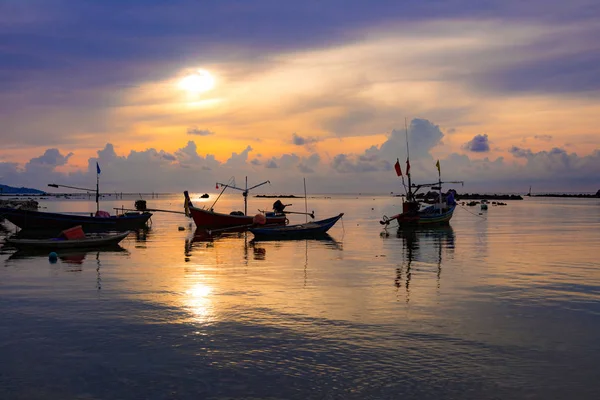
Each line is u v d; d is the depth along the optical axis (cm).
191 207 5234
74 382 1105
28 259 2873
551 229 5150
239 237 4366
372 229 5175
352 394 1043
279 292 1947
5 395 1044
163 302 1788
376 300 1806
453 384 1087
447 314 1614
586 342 1345
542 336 1394
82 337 1395
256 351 1281
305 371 1155
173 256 3036
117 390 1067
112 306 1731
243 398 1030
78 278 2261
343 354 1257
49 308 1705
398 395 1038
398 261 2783
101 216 5175
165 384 1094
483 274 2341
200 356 1249
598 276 2288
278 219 5400
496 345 1320
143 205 6412
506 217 7562
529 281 2164
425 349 1290
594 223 6097
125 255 3081
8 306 1733
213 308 1698
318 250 3325
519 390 1060
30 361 1222
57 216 4772
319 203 16450
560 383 1091
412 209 5288
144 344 1337
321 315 1603
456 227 5441
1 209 4647
